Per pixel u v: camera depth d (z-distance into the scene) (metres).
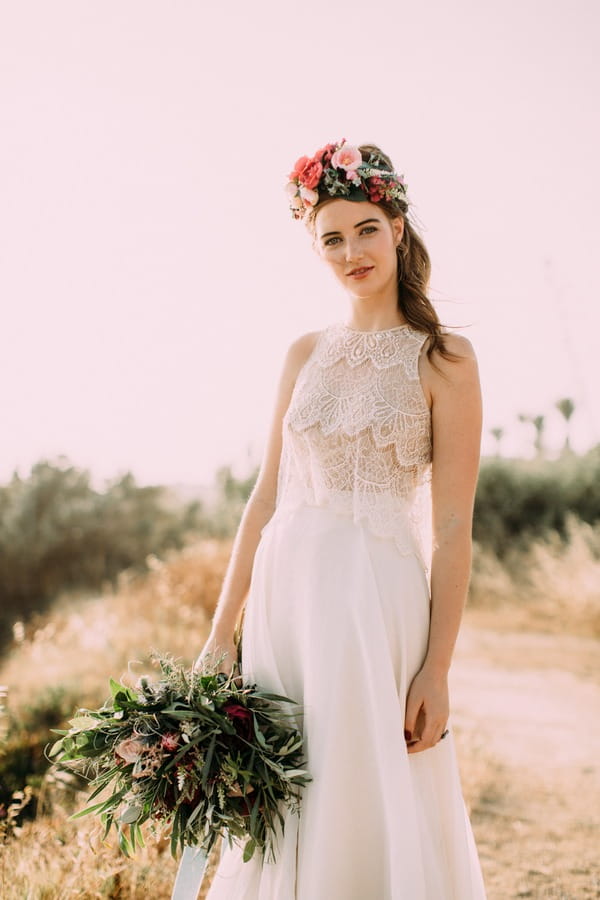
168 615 8.73
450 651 2.40
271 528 2.63
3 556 12.05
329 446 2.52
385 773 2.24
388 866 2.24
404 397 2.49
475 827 4.27
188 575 10.05
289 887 2.26
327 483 2.52
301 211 2.71
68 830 3.51
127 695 2.40
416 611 2.44
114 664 6.82
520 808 4.53
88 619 8.73
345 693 2.33
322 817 2.24
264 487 2.83
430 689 2.36
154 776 2.22
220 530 13.81
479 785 4.78
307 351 2.83
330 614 2.39
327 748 2.29
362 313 2.69
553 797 4.68
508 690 7.21
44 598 11.71
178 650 7.32
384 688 2.29
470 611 11.14
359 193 2.56
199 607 8.86
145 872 3.20
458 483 2.48
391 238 2.61
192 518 14.14
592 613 10.19
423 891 2.14
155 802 2.27
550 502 14.46
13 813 3.48
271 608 2.54
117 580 11.84
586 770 5.13
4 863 3.14
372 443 2.47
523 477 14.78
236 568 2.76
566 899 3.48
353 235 2.57
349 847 2.26
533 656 8.62
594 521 14.12
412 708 2.36
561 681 7.57
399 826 2.19
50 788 4.02
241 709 2.31
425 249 2.72
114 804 2.33
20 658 7.32
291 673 2.49
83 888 3.01
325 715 2.31
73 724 2.38
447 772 2.42
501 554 14.00
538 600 11.34
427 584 2.52
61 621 9.33
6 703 5.60
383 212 2.60
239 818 2.26
